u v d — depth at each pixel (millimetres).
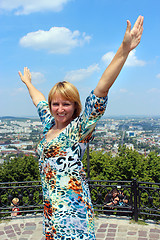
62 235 1640
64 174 1684
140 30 1516
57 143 1710
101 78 1574
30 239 4105
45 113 2156
